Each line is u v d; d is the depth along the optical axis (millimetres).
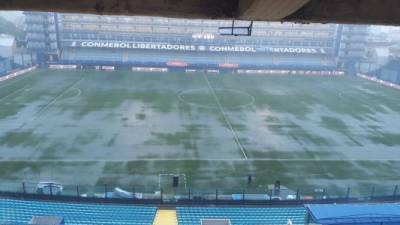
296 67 89250
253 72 87750
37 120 45031
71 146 37000
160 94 61312
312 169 33344
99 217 23531
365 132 44906
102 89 63656
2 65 71625
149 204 25438
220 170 32344
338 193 28703
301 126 46469
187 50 90188
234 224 23250
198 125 45188
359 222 18391
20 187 27875
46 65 83875
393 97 65750
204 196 26562
